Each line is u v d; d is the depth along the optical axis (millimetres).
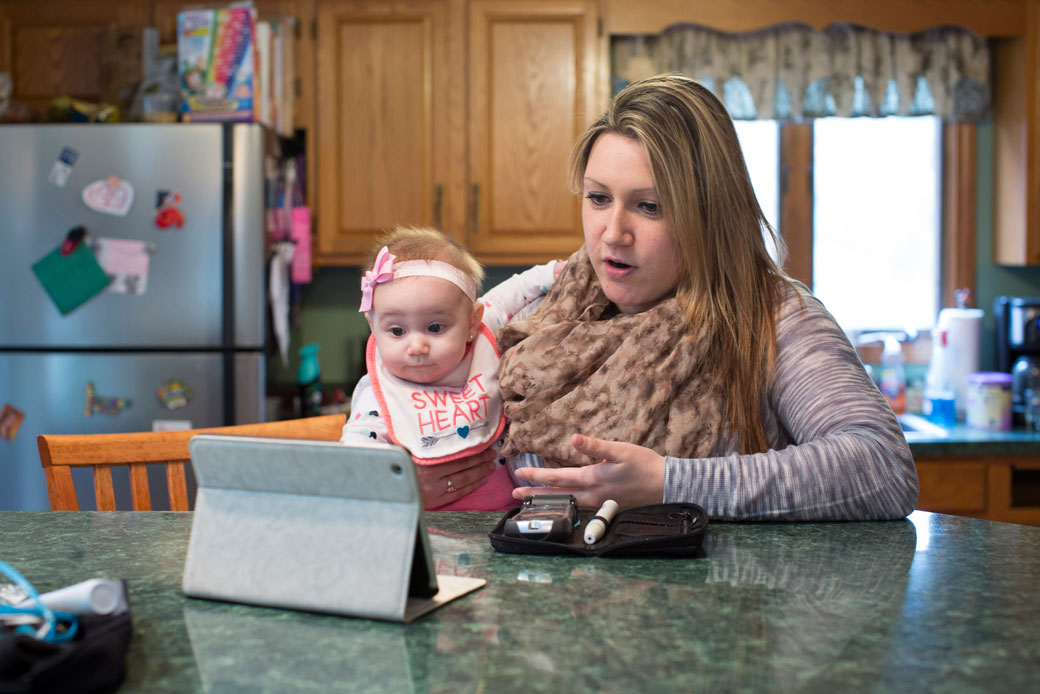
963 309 3168
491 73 2867
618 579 719
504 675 537
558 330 1209
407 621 627
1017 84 3035
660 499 913
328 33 2869
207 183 2457
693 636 596
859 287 3271
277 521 671
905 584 703
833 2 2893
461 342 1218
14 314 2486
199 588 682
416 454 1174
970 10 2924
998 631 603
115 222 2469
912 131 3236
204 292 2469
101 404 2479
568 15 2854
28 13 2857
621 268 1159
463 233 2896
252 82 2529
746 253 1146
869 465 926
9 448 2486
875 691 513
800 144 3191
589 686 520
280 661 562
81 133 2463
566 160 2873
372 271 1210
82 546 829
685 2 2861
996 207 3195
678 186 1093
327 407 2846
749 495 902
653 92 1132
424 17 2861
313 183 2906
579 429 1144
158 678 538
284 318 2617
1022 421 2908
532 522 806
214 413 2477
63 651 509
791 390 1081
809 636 596
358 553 644
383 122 2887
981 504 2672
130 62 2830
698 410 1139
